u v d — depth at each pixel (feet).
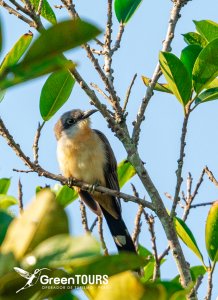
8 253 12.74
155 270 32.14
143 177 34.12
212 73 33.78
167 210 36.60
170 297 15.60
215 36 39.27
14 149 35.09
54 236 12.70
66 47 12.68
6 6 33.17
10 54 30.89
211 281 30.32
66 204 39.19
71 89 38.14
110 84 35.47
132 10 38.06
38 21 32.68
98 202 46.39
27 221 13.19
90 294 17.40
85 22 12.41
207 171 35.17
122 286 13.70
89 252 11.93
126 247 44.45
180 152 33.17
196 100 35.27
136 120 35.22
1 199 33.04
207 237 31.09
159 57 32.99
